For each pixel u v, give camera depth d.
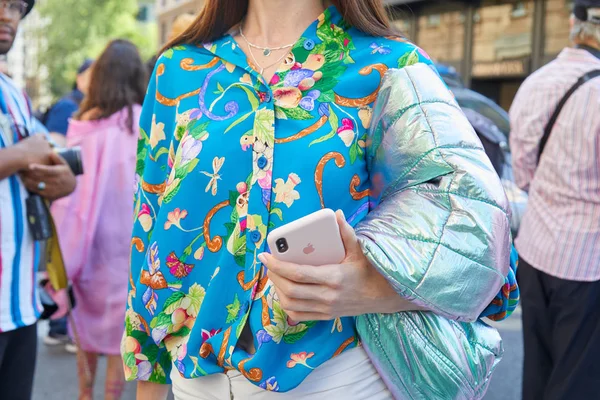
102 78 3.78
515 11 13.61
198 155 1.40
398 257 1.21
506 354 4.84
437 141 1.28
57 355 5.15
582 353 3.01
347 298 1.23
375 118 1.35
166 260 1.42
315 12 1.48
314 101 1.37
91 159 3.71
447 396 1.31
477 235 1.22
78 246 3.63
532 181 3.23
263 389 1.34
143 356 1.51
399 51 1.41
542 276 3.15
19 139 2.68
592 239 3.01
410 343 1.30
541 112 3.16
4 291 2.52
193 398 1.43
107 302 3.66
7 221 2.53
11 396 2.65
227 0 1.50
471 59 14.66
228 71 1.46
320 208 1.33
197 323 1.38
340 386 1.33
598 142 3.00
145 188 1.55
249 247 1.35
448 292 1.20
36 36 39.19
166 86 1.52
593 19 3.11
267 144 1.36
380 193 1.36
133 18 39.84
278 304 1.31
